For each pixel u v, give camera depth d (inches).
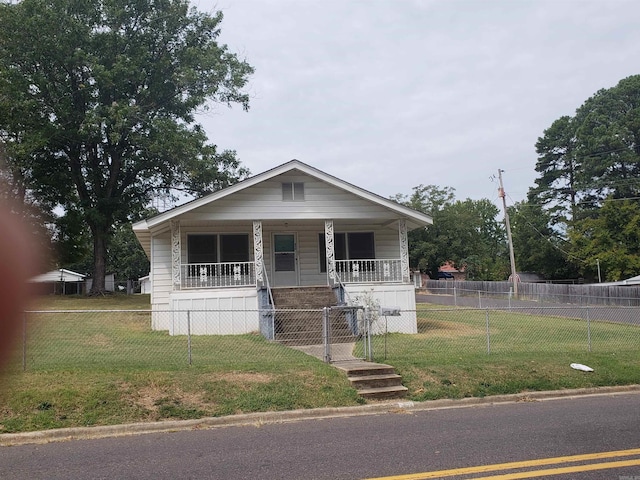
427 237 2161.7
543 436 262.4
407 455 233.3
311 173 668.7
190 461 230.5
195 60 1279.5
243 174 1358.3
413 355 439.8
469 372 386.0
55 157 1222.3
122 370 350.0
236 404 315.9
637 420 294.7
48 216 1150.3
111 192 1274.6
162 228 704.4
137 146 1237.1
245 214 662.5
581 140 2247.8
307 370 371.6
